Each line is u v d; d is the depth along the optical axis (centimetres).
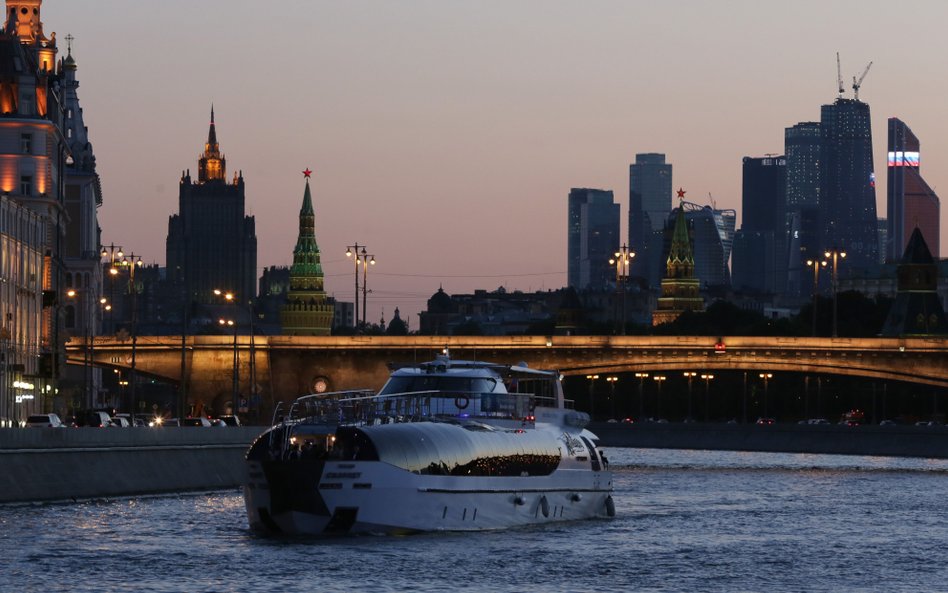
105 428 18375
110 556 13612
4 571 12838
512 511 15825
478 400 16150
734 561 14650
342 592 12194
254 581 12538
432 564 13450
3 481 16625
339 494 14300
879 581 13650
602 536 15988
